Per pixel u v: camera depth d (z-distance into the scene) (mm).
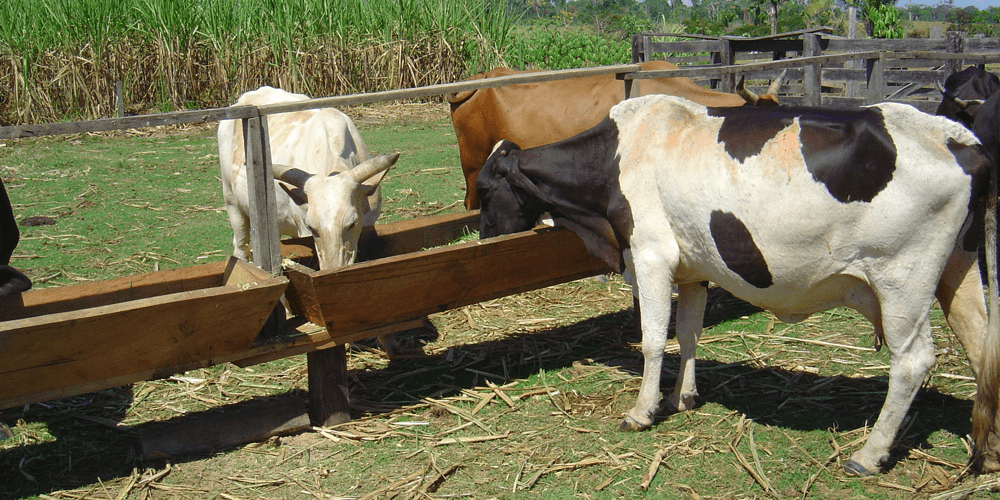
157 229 7695
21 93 13430
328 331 3842
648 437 3816
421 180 9750
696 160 3479
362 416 4125
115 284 3961
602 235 4094
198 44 14797
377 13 16312
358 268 3609
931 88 11766
